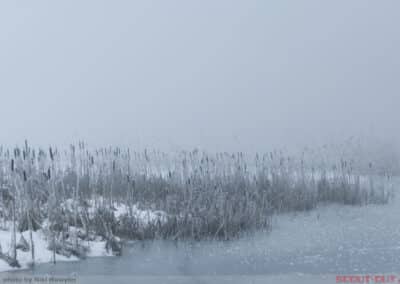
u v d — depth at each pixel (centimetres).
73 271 1001
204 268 1027
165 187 1590
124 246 1243
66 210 1267
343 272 986
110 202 1373
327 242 1262
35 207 1232
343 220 1562
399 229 1411
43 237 1156
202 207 1413
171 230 1341
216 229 1339
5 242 1098
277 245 1238
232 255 1145
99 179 1559
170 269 1020
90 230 1245
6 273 985
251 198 1576
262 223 1441
